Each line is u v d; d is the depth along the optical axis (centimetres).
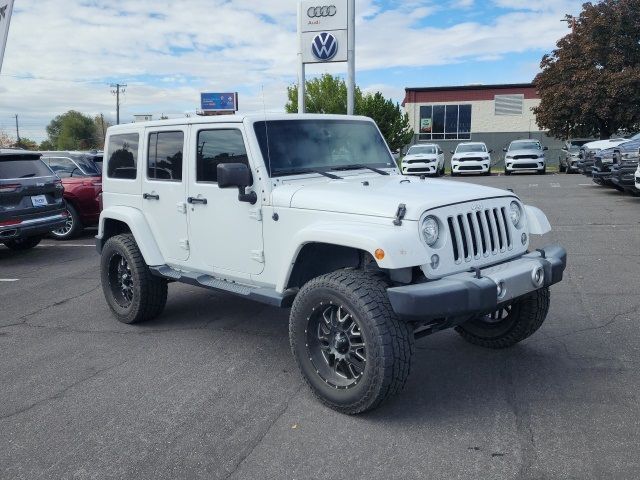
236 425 366
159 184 522
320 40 1434
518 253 420
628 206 1283
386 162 520
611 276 688
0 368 477
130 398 410
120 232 617
